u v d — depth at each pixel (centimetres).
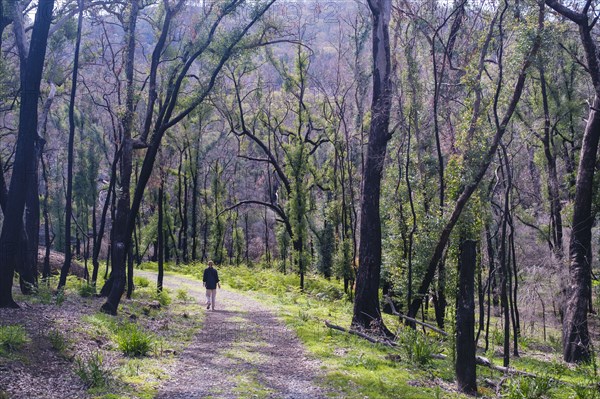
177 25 1716
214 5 1565
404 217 1880
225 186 5016
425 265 1627
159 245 2275
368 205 1545
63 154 3525
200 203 5291
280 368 1015
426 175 1888
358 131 3406
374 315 1496
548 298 1914
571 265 1703
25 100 1188
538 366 1455
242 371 977
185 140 4269
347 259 2805
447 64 1984
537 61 1462
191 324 1534
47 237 2055
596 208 1900
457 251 1591
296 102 3844
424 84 1817
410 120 1758
